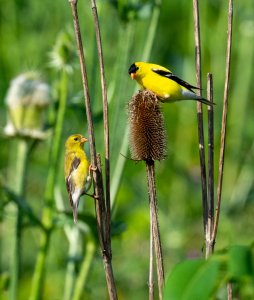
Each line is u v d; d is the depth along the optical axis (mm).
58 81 11516
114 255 13250
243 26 15969
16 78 11312
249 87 16703
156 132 6375
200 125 6648
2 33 16703
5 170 15305
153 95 6594
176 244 13562
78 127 11266
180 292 3779
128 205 15062
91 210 13352
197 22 6766
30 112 10992
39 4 15812
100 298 12016
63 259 12555
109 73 13766
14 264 10102
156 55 17609
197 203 15180
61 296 12195
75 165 8211
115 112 10453
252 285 3803
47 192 10156
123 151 9969
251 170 15047
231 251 3828
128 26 10469
